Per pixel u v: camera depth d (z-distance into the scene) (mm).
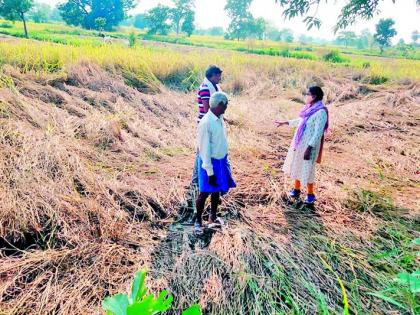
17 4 30375
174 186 3975
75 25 72562
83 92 6617
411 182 4473
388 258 2885
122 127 5516
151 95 7574
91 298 2391
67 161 3988
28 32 35469
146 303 1051
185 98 7930
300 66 12781
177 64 9555
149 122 6023
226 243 3035
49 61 8086
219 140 2979
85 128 5121
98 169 4141
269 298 2445
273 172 4594
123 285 2504
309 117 3521
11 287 2412
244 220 3467
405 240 3162
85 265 2686
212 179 3037
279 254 2912
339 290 2551
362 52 56406
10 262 2639
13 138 4242
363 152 5484
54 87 6641
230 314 2334
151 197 3689
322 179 4422
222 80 9875
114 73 8039
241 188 4086
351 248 3053
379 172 4719
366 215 3621
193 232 3238
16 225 2934
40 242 2895
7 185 3375
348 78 12117
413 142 6070
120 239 3031
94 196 3521
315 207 3777
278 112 7773
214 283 2576
